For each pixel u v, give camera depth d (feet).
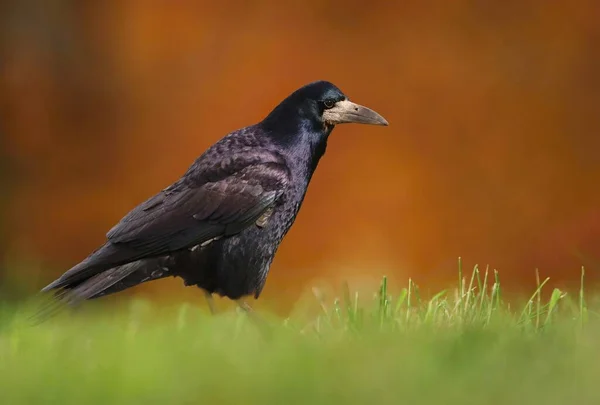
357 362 14.93
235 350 16.51
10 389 14.58
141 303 25.43
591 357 14.73
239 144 23.76
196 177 23.34
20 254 75.61
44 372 15.28
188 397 13.88
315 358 15.17
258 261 23.52
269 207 23.39
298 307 25.36
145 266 22.68
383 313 19.84
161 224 22.66
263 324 21.59
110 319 23.72
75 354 16.98
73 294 21.89
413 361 14.70
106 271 22.39
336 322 20.86
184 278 23.30
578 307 21.25
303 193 24.25
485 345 15.34
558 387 13.48
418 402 13.26
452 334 16.80
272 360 15.39
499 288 20.40
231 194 23.09
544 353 15.05
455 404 13.16
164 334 18.78
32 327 20.94
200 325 20.57
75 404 13.88
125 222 22.85
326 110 24.20
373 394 13.56
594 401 13.00
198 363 15.39
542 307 20.17
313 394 13.65
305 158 24.11
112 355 16.37
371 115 24.16
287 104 24.20
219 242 23.12
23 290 42.75
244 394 13.88
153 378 14.65
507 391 13.44
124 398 13.96
